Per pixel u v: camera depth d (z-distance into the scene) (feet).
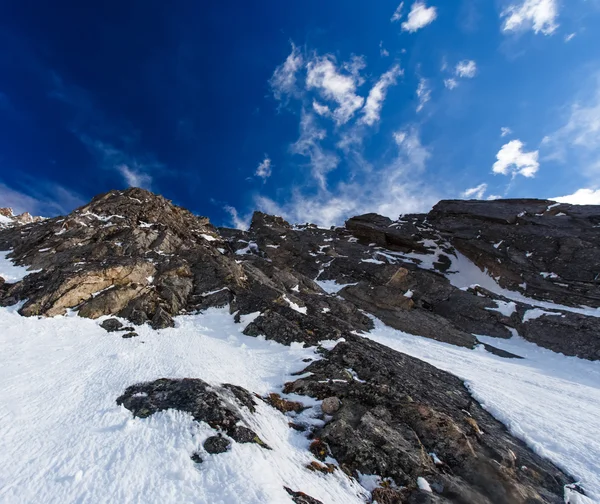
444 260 195.00
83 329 69.10
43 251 104.94
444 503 32.01
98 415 37.40
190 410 37.45
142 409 38.29
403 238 219.82
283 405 45.98
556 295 135.44
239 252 210.38
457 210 225.56
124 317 77.77
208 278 102.83
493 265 170.09
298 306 99.96
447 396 55.52
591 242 150.20
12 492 25.29
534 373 79.61
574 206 185.98
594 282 131.54
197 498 25.00
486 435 45.27
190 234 160.97
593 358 89.15
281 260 193.88
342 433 38.96
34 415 37.04
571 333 98.89
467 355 88.63
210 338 72.84
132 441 32.35
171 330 74.69
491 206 217.97
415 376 61.36
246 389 48.16
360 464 35.81
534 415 52.13
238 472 27.99
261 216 265.95
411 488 33.58
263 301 90.12
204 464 29.22
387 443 38.40
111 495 25.00
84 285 80.59
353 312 115.24
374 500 31.37
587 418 53.01
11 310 73.92
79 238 115.55
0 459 29.19
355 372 56.95
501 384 66.64
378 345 78.07
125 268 89.45
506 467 38.17
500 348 102.42
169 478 27.17
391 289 132.26
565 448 43.39
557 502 34.68
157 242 122.11
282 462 32.58
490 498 33.96
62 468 28.14
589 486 36.70
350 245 212.64
